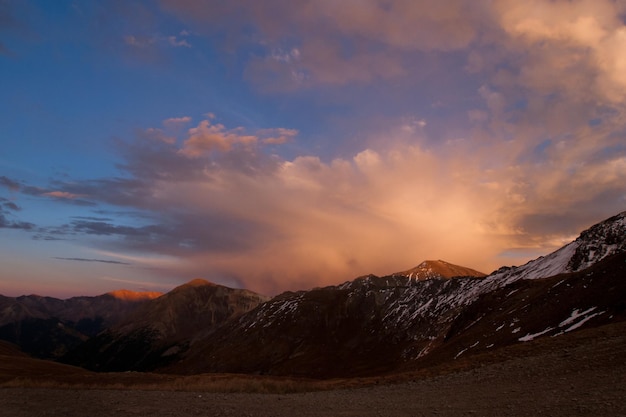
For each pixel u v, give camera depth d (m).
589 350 23.70
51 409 23.19
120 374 59.91
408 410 17.83
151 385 38.09
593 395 15.50
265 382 36.06
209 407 22.20
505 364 26.45
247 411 20.34
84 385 39.25
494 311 99.44
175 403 24.38
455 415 15.59
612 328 27.55
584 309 58.38
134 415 20.25
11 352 158.25
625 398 14.27
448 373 29.14
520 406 15.70
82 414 21.11
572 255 151.12
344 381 36.09
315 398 24.88
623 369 18.61
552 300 70.38
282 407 21.45
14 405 25.14
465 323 114.88
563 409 14.20
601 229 150.88
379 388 28.02
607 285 59.84
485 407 16.47
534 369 22.95
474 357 32.16
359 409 19.34
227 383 35.69
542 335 58.75
